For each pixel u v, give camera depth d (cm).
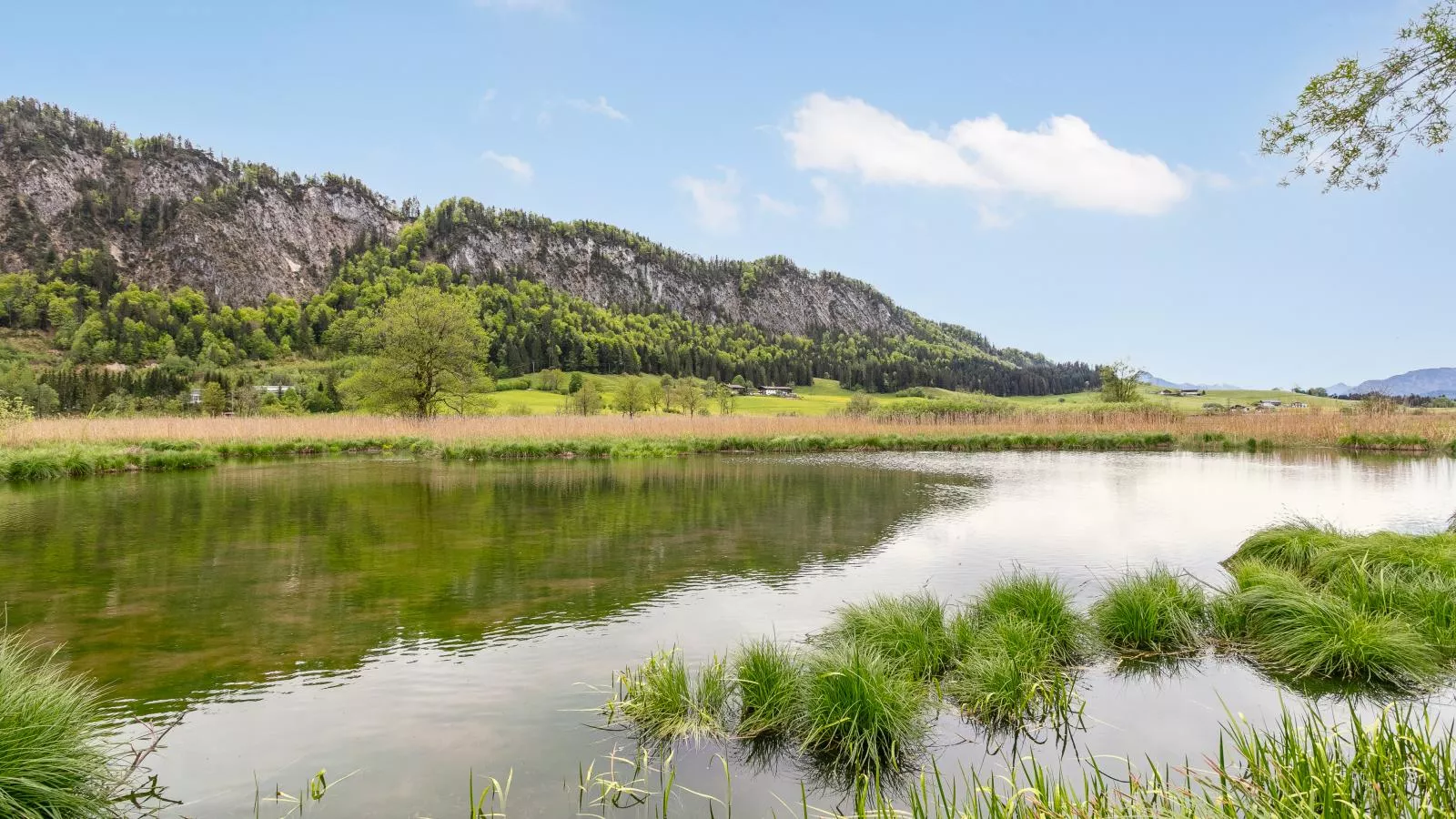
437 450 2802
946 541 1110
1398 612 614
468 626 677
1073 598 746
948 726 479
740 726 464
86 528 1189
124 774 402
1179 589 704
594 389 6731
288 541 1094
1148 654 606
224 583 832
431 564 939
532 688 532
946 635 603
